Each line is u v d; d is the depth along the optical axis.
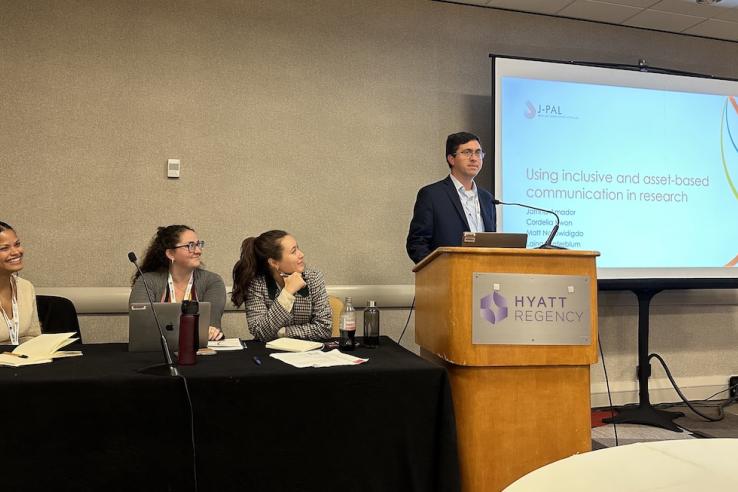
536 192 3.71
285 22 3.65
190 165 3.48
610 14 4.04
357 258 3.71
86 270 3.32
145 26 3.45
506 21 4.00
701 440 0.92
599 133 3.84
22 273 3.23
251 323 2.39
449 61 3.90
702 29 4.25
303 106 3.66
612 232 3.81
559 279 1.82
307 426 1.59
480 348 1.76
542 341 1.79
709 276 3.94
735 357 4.24
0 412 1.44
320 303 2.48
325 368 1.65
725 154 4.06
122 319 3.38
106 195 3.36
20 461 1.44
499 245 1.93
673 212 3.93
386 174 3.77
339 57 3.73
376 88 3.78
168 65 3.47
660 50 4.28
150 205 3.42
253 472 1.56
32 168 3.27
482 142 3.91
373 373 1.64
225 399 1.55
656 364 4.09
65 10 3.34
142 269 2.52
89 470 1.47
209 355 1.87
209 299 2.53
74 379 1.48
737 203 4.05
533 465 1.77
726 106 4.09
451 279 1.78
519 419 1.78
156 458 1.50
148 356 1.83
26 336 2.43
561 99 3.79
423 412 1.66
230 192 3.53
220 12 3.55
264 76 3.61
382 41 3.80
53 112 3.31
